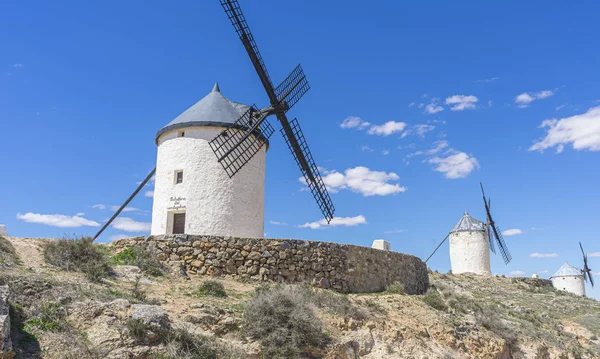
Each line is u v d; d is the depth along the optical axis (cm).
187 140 2098
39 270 1201
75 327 920
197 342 984
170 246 1612
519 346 1892
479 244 4319
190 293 1346
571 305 3362
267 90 2086
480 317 1894
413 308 1694
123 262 1490
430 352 1462
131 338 913
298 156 2233
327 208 2317
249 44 2019
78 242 1401
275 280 1625
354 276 1794
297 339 1126
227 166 1970
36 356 816
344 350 1215
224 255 1616
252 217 2111
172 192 2062
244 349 1048
